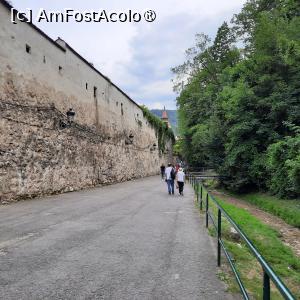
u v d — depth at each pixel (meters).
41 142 17.11
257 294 4.68
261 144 22.23
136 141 40.53
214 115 27.75
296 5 25.11
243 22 32.38
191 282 4.98
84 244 7.12
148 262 5.93
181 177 18.28
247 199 21.39
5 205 13.42
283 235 11.92
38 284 4.83
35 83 16.94
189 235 8.10
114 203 14.29
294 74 21.58
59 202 14.56
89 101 25.00
